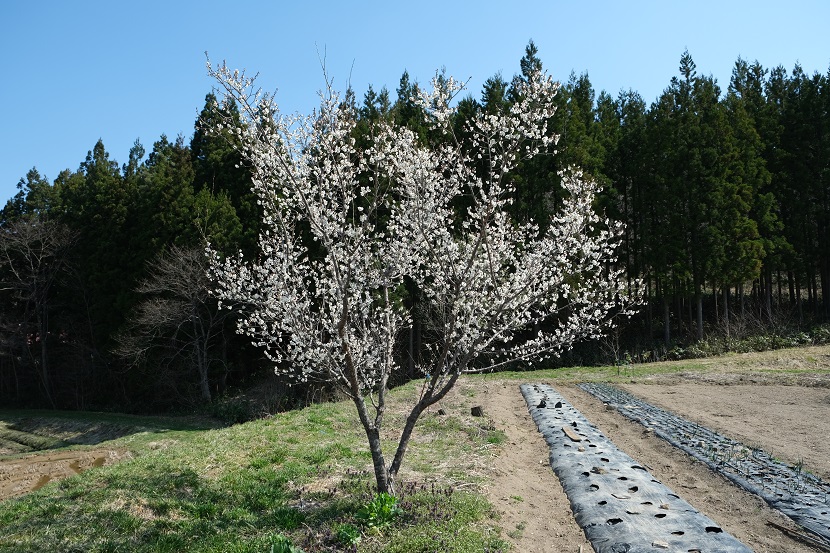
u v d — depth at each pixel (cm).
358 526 611
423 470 864
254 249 2869
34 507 772
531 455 1010
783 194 3052
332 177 696
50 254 3544
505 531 618
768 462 862
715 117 2919
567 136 2909
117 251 3353
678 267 2784
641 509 659
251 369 3166
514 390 1825
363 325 805
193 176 3266
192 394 2903
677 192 2859
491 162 715
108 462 1672
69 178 4875
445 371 739
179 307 2727
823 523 625
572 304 859
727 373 1928
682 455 949
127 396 3259
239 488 834
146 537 654
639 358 2703
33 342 3819
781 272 3353
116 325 3178
